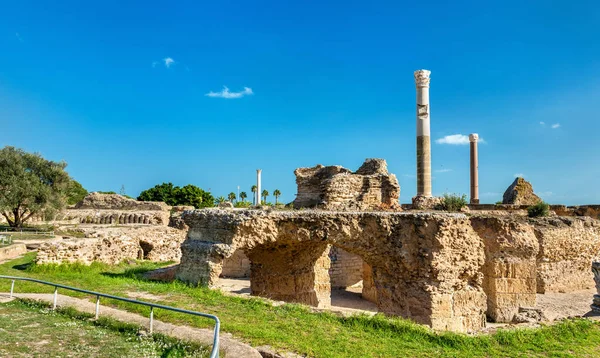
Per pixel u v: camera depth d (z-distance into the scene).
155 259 32.66
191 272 18.94
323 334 12.32
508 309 20.89
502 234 21.47
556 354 12.09
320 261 24.50
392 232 18.22
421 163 37.16
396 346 11.91
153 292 16.66
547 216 33.69
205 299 15.64
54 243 22.47
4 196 40.88
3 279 18.59
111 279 19.52
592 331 14.41
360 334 12.63
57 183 45.22
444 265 17.12
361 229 18.53
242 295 16.73
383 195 27.36
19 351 10.06
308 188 31.59
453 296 17.56
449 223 17.42
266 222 18.56
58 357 9.78
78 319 12.97
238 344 10.52
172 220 40.97
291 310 14.65
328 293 24.66
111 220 50.47
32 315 13.33
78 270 22.00
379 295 18.80
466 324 17.66
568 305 23.55
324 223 18.69
